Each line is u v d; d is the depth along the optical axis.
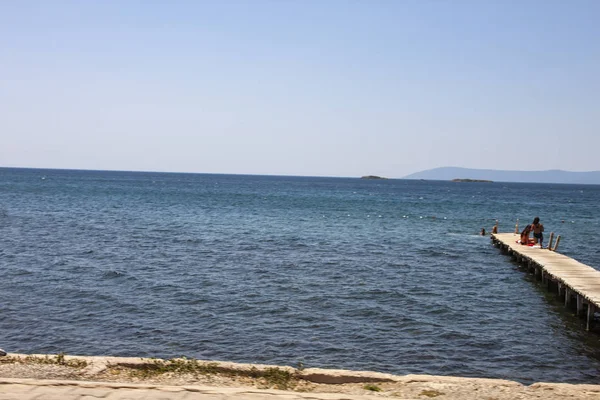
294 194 116.94
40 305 18.47
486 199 118.38
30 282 21.92
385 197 114.50
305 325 16.80
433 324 17.31
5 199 71.38
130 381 7.86
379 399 6.79
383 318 17.80
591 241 41.09
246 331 16.03
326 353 14.30
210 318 17.31
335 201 92.25
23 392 6.71
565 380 12.91
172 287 21.58
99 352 13.99
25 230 38.81
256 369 8.33
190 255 29.66
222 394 6.86
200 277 23.67
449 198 118.44
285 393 6.95
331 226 48.09
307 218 56.03
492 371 13.38
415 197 119.62
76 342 14.73
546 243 39.53
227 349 14.45
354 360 13.84
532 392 7.58
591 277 20.77
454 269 27.70
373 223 52.31
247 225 47.00
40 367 8.37
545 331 17.05
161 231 40.62
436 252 33.44
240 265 26.86
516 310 19.62
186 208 66.06
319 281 23.36
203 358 13.70
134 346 14.52
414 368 13.42
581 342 15.99
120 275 23.70
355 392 7.57
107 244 33.03
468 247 36.41
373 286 22.58
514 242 33.59
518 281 25.02
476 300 20.94
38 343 14.58
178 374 8.17
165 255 29.44
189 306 18.73
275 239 37.56
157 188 126.00
